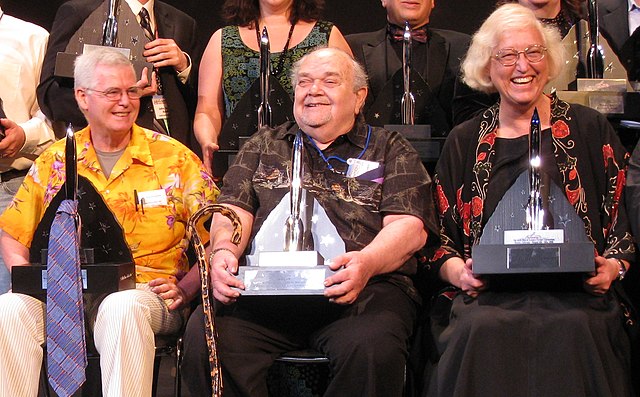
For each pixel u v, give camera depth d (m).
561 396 2.74
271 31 3.78
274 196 3.08
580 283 2.90
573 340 2.75
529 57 3.02
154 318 2.99
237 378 2.84
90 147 3.26
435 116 3.62
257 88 3.58
